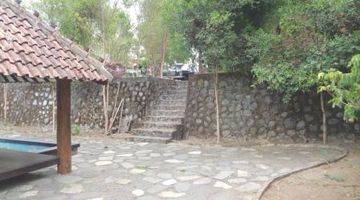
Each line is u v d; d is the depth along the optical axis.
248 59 9.46
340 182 5.89
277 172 6.46
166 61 18.41
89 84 13.14
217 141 10.02
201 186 5.72
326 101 9.17
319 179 6.09
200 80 11.09
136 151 8.82
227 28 8.87
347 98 3.99
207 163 7.32
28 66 5.25
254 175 6.30
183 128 11.10
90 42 13.63
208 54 9.30
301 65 7.99
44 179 6.25
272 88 8.85
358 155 7.92
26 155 6.93
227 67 9.98
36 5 12.70
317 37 8.18
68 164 6.66
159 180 6.10
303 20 8.23
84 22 13.18
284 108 9.70
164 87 13.29
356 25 7.84
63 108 6.62
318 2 7.91
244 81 10.29
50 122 13.70
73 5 12.71
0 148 8.05
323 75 4.20
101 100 12.74
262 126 9.91
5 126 14.40
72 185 5.88
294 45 8.46
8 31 5.68
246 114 10.17
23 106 14.78
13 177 6.23
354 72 3.67
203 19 9.10
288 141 9.49
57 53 6.07
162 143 10.06
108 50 13.87
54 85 13.52
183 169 6.82
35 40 5.98
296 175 6.36
